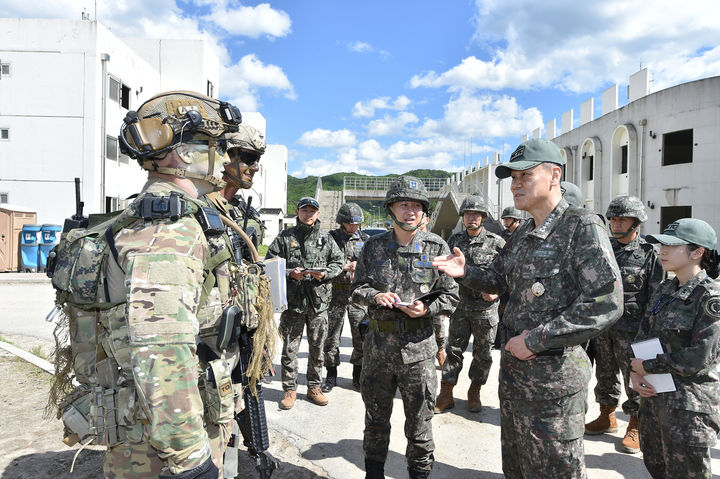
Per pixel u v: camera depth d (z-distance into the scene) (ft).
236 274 5.74
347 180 150.92
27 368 15.84
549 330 6.27
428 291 9.61
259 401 7.98
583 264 6.42
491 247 16.34
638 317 11.44
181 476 4.15
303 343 22.41
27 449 10.39
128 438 4.77
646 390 8.09
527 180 7.04
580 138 77.00
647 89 64.69
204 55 71.97
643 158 63.31
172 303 4.23
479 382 13.74
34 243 46.26
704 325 7.66
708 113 56.44
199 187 5.60
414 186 9.46
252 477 9.73
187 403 4.17
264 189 135.13
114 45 54.95
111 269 4.71
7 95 50.70
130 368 4.65
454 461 10.88
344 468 10.32
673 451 7.97
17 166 50.93
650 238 8.50
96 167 51.78
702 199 57.00
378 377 9.25
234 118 5.51
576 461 6.54
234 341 5.42
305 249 14.19
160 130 5.03
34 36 50.80
